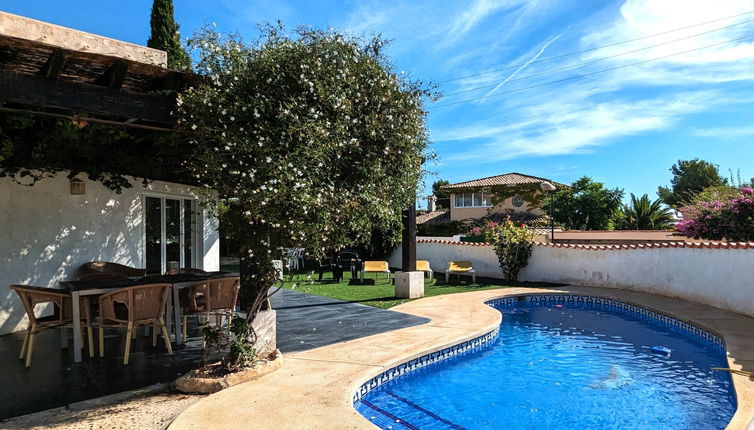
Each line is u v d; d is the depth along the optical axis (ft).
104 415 12.56
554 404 16.05
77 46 24.40
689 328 26.55
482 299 33.50
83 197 24.88
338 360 17.78
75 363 16.98
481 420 14.75
